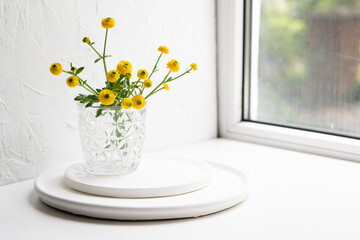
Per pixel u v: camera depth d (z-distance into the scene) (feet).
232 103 3.19
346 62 2.87
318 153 2.84
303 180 2.33
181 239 1.67
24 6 2.20
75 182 2.03
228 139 3.26
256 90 3.27
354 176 2.40
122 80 2.20
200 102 3.13
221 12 3.10
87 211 1.83
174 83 2.92
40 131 2.35
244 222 1.81
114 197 1.94
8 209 1.95
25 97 2.27
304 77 3.06
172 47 2.87
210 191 2.04
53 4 2.29
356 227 1.77
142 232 1.73
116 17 2.55
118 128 2.09
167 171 2.22
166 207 1.79
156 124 2.85
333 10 2.87
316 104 3.03
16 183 2.28
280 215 1.88
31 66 2.26
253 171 2.48
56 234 1.71
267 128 3.10
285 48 3.11
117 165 2.14
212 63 3.17
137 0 2.64
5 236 1.69
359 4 2.76
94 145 2.11
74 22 2.39
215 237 1.69
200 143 3.13
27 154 2.31
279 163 2.64
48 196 1.92
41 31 2.27
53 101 2.37
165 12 2.79
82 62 2.45
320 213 1.90
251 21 3.17
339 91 2.92
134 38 2.65
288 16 3.06
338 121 2.95
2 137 2.21
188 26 2.95
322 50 2.95
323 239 1.67
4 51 2.16
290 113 3.15
